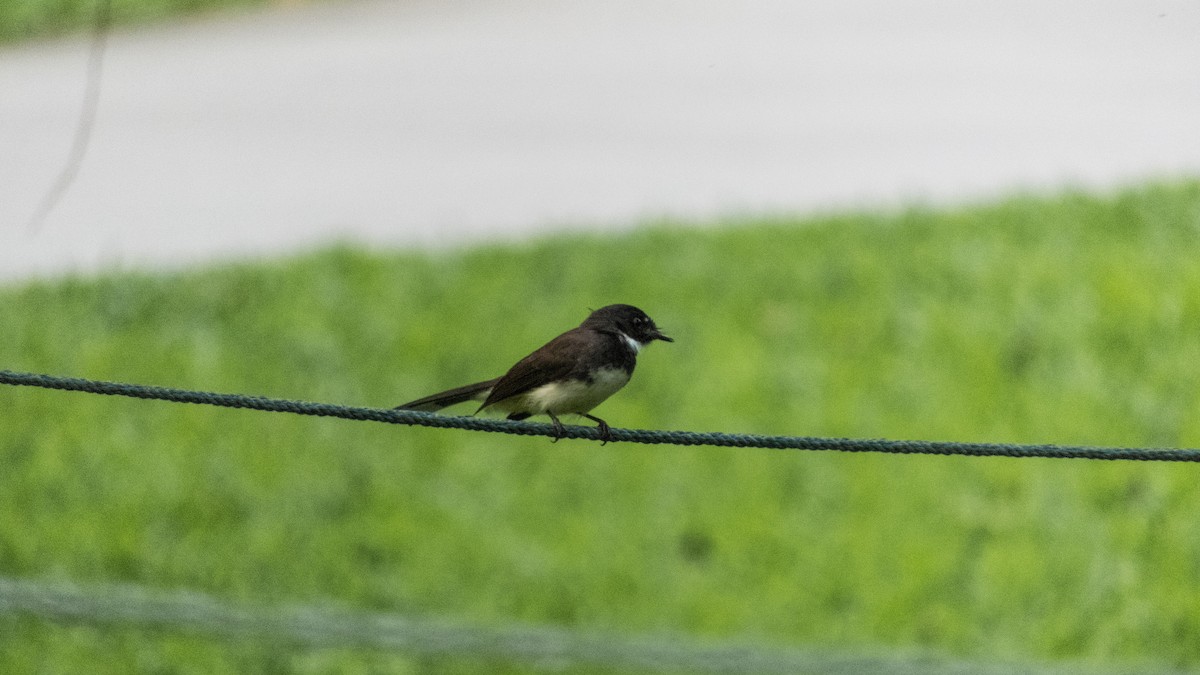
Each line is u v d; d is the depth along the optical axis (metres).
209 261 18.00
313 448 15.12
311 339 16.62
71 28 23.16
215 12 24.48
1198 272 16.31
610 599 13.46
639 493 14.60
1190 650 12.78
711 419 15.33
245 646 12.40
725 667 12.03
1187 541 13.58
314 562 13.82
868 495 14.31
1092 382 15.17
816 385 15.61
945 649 12.84
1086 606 13.12
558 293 17.36
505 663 12.29
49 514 14.17
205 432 15.24
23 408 15.45
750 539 13.98
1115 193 18.20
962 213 18.19
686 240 18.17
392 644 12.38
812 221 18.44
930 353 15.84
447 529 14.23
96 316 16.97
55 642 12.34
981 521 13.95
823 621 13.12
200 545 13.92
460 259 18.02
